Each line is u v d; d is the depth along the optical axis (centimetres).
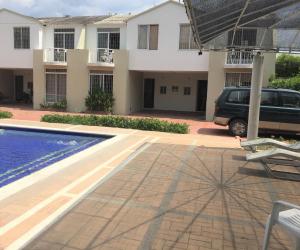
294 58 3175
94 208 491
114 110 2198
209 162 789
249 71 1889
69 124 1463
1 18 2380
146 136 1170
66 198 527
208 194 570
